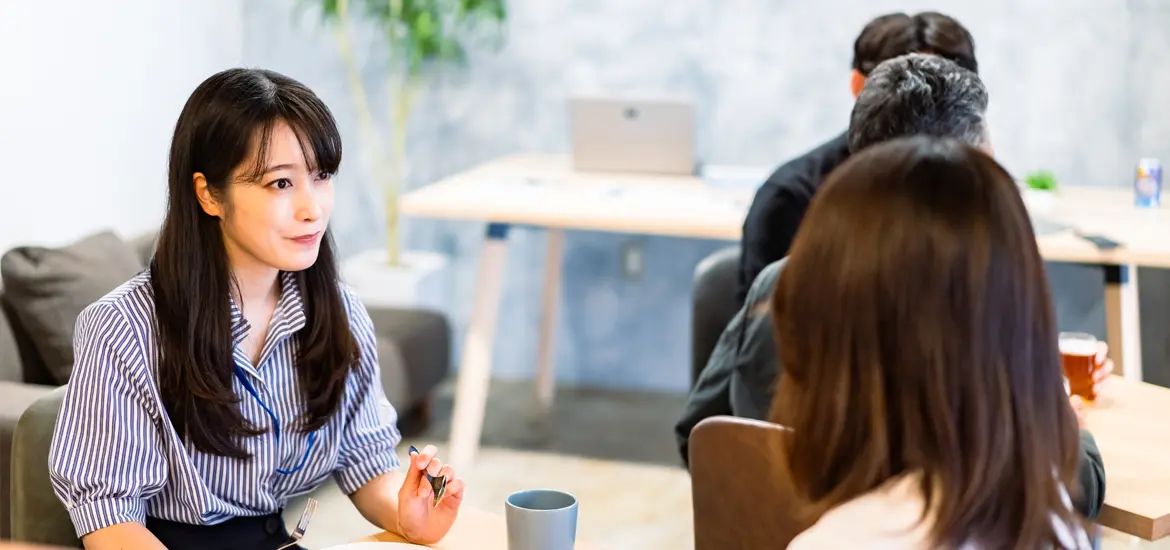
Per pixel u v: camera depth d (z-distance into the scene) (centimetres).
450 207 349
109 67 380
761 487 134
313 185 157
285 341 167
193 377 157
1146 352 417
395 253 448
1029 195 349
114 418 155
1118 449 180
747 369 185
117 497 155
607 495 355
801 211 256
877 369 93
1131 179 416
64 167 362
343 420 174
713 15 432
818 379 96
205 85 156
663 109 393
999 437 91
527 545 129
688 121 393
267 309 166
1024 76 417
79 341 159
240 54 462
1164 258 297
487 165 421
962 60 258
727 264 265
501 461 382
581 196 364
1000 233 91
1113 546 277
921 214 91
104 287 293
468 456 373
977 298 90
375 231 470
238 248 160
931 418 91
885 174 94
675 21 436
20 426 179
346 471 176
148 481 157
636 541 321
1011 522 92
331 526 322
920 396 92
